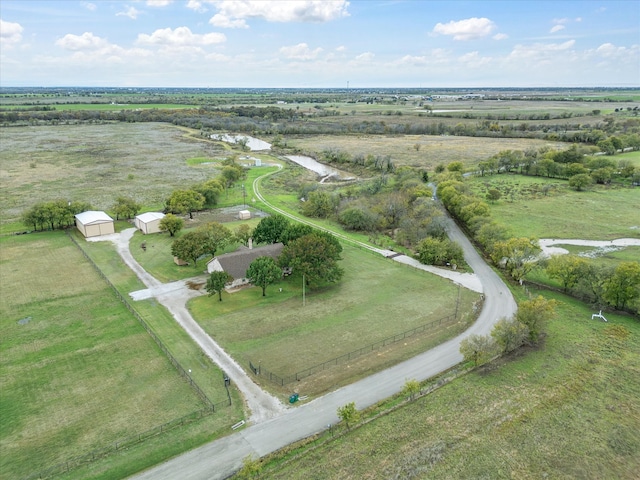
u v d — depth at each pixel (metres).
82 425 39.72
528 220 103.81
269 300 65.19
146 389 44.78
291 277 73.12
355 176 162.62
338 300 65.62
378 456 36.44
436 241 80.62
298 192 132.50
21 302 62.72
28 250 82.44
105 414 41.12
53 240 88.00
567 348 53.31
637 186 134.50
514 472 35.25
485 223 91.12
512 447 37.81
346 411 38.28
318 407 42.47
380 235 97.75
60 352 51.03
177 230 90.94
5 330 55.53
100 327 56.62
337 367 49.19
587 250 85.75
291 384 46.03
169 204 105.69
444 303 65.19
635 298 61.09
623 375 48.25
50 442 37.66
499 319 60.34
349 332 56.69
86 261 77.81
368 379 47.09
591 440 38.91
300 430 39.34
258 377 46.97
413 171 143.50
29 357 49.97
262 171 162.88
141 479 34.03
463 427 39.97
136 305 62.41
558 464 36.22
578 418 41.59
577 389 45.69
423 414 41.62
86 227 89.06
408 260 82.69
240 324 58.12
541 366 49.59
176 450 36.94
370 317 60.66
